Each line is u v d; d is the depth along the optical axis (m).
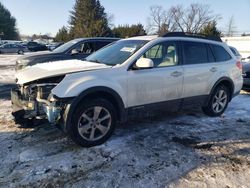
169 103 5.27
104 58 5.18
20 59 9.02
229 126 5.64
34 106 4.31
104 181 3.50
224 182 3.54
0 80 11.52
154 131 5.21
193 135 5.07
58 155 4.13
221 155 4.29
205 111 6.23
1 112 6.27
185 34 5.70
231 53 6.53
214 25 45.41
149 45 4.97
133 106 4.79
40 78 4.20
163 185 3.44
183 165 3.93
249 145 4.70
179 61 5.38
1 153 4.17
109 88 4.41
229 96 6.48
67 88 4.10
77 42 9.29
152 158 4.11
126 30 56.38
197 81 5.62
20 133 4.94
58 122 4.21
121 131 5.15
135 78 4.70
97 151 4.29
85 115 4.30
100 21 49.91
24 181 3.47
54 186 3.38
